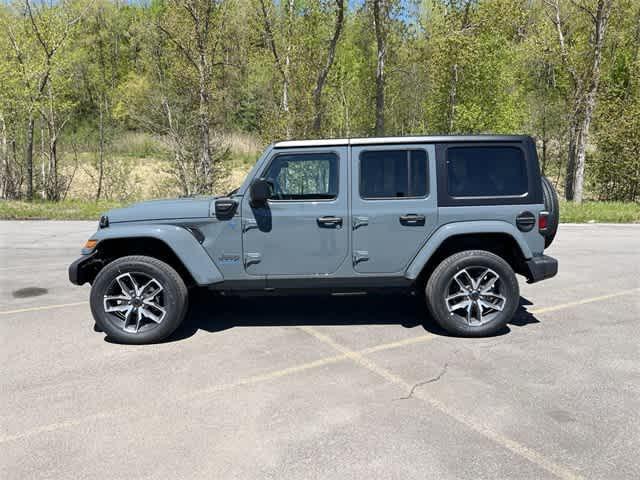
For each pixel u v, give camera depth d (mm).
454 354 4332
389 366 4082
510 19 21750
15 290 6730
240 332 4977
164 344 4641
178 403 3471
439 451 2861
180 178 20000
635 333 4855
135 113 27641
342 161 4652
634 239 11055
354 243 4691
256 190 4379
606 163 22562
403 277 4762
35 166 22641
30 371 4027
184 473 2678
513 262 4988
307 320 5363
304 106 18797
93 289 4582
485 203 4660
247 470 2697
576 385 3699
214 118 20250
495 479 2609
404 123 27844
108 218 4668
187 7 18031
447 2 20875
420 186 4676
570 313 5523
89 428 3148
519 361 4160
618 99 21703
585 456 2809
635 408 3346
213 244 4664
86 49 33094
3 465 2766
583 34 23266
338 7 18531
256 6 18719
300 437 3020
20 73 19812
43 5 20703
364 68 25109
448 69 22469
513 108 25000
